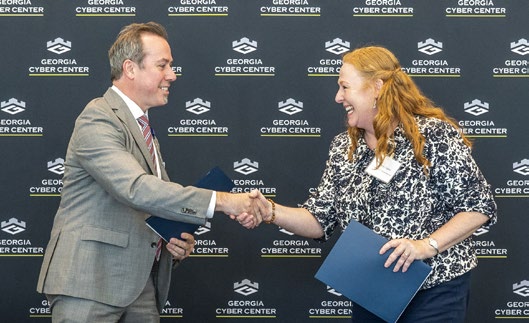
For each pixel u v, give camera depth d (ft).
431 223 8.46
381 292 8.22
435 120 8.59
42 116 12.59
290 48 12.65
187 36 12.61
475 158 12.71
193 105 12.66
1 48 12.52
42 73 12.56
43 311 12.71
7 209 12.62
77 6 12.54
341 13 12.62
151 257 9.26
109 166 8.74
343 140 9.46
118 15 12.55
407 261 8.12
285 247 12.82
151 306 9.62
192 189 9.02
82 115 9.20
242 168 12.73
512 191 12.68
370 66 8.64
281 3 12.61
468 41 12.62
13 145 12.60
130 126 9.32
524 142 12.67
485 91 12.65
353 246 8.41
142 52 9.39
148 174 9.19
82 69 12.59
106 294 8.91
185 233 9.21
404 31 12.62
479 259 12.74
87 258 8.88
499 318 12.73
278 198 12.75
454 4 12.60
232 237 12.79
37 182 12.64
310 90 12.67
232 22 12.61
